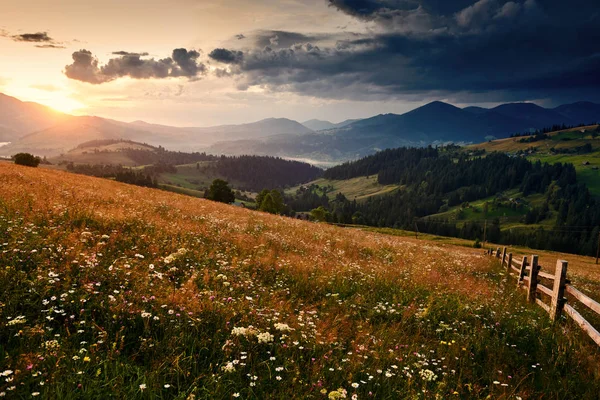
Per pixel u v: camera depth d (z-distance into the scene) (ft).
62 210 39.86
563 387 20.26
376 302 31.37
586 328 26.55
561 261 32.17
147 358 16.97
